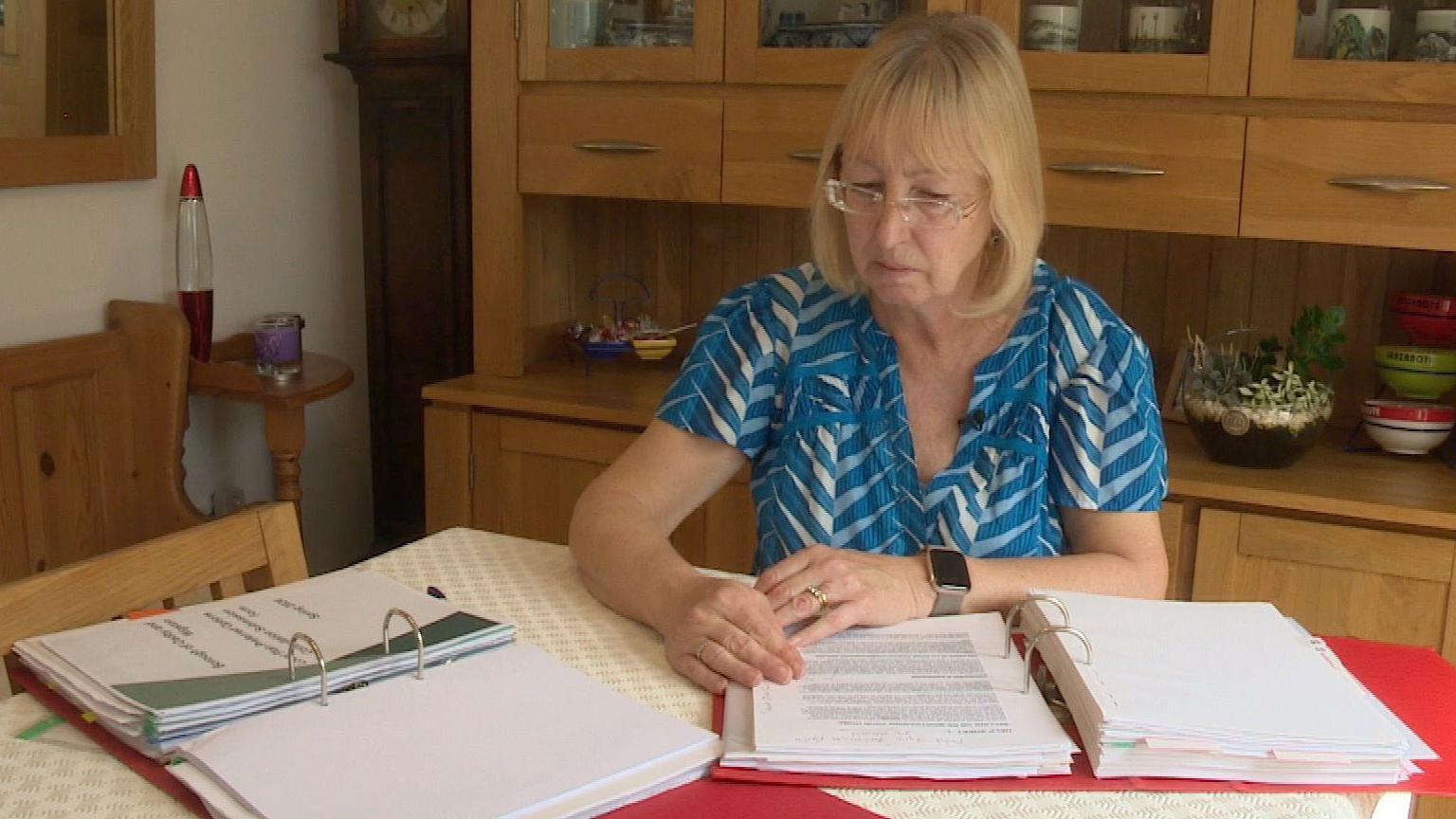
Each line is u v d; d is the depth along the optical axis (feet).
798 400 5.03
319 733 3.25
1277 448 7.13
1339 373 8.18
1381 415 7.38
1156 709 3.33
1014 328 4.88
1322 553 6.81
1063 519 4.94
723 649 3.77
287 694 3.40
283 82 9.57
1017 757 3.28
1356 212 6.85
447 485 8.83
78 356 7.98
